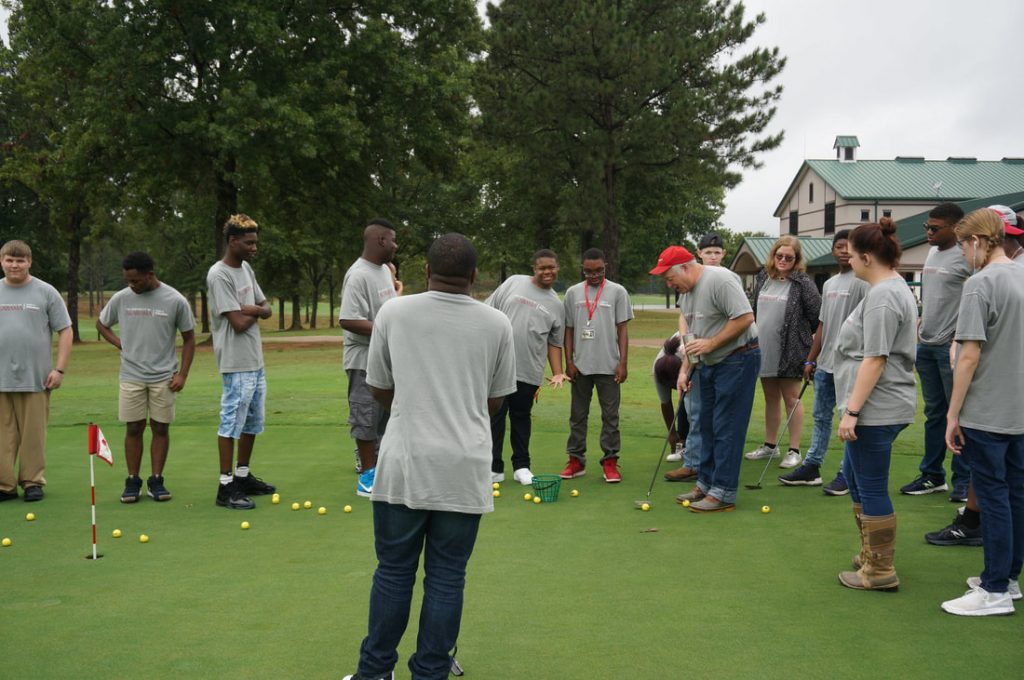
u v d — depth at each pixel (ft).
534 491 19.67
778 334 21.85
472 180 123.24
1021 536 11.64
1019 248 14.33
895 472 21.08
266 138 68.95
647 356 58.29
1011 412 11.28
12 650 10.11
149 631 10.74
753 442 25.86
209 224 109.19
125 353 18.70
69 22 67.36
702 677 9.27
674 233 164.66
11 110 102.83
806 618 11.16
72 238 104.37
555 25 84.17
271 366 57.88
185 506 18.35
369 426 19.10
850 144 134.62
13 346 18.54
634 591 12.33
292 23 71.72
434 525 8.93
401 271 140.77
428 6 76.64
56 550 14.82
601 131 84.64
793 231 142.31
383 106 74.49
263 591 12.39
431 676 8.82
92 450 14.24
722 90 78.54
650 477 21.53
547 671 9.47
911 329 12.11
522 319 20.65
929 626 10.85
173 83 70.13
